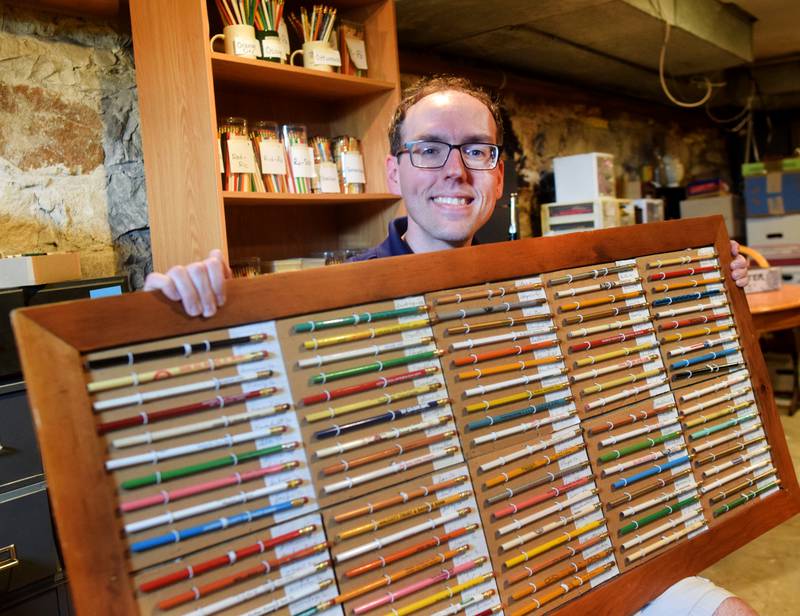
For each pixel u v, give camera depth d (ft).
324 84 8.75
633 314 4.41
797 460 11.28
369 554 3.20
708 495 4.47
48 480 2.58
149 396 2.79
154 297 2.87
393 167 5.34
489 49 13.66
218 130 7.61
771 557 8.79
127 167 8.14
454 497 3.46
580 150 17.76
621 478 4.10
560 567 3.78
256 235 9.32
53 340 2.63
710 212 19.77
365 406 3.30
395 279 3.54
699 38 13.92
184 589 2.77
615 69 16.12
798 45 19.31
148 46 7.41
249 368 3.06
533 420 3.83
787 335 13.97
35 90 7.39
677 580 4.19
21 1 7.11
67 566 2.58
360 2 9.18
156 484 2.78
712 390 4.63
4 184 7.15
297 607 2.99
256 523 2.95
